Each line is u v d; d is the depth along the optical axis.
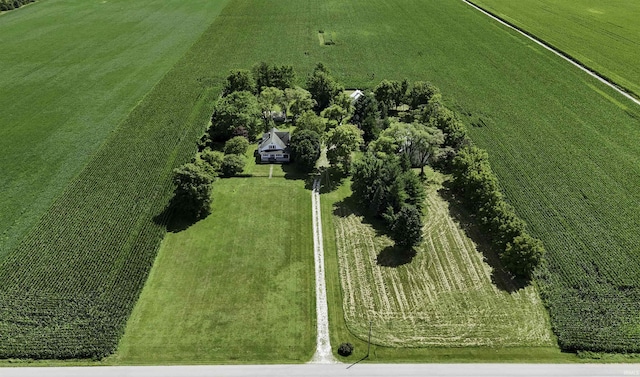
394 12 184.62
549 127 103.44
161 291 65.31
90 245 72.12
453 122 94.06
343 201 83.19
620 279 65.56
